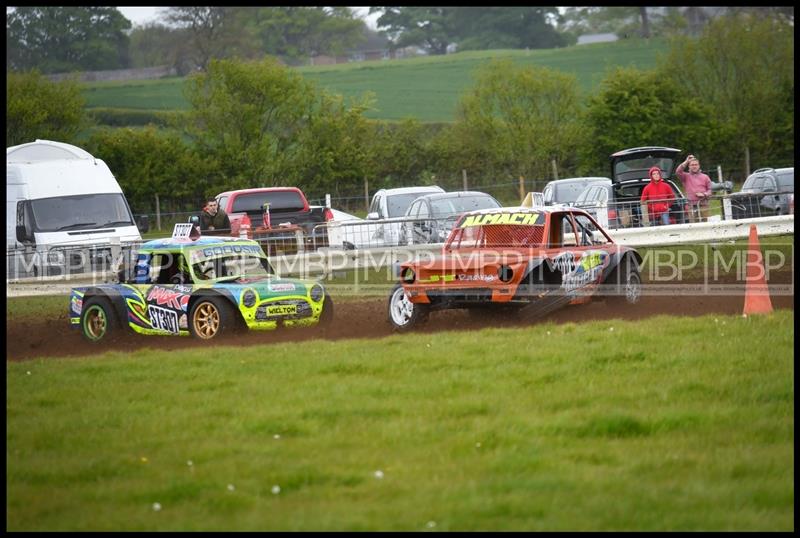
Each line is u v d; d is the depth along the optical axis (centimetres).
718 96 15788
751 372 3291
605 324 4384
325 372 3584
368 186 14662
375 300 6028
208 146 14625
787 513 2112
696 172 7644
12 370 3981
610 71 15550
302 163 14425
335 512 2169
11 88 15250
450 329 4844
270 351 4125
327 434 2761
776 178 9231
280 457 2573
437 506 2178
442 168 14925
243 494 2297
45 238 8031
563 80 15225
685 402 2970
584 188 9294
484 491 2272
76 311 5212
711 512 2116
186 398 3250
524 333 4247
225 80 14612
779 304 5016
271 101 14550
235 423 2897
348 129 14900
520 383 3269
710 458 2458
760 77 15600
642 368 3422
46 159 8725
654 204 7356
